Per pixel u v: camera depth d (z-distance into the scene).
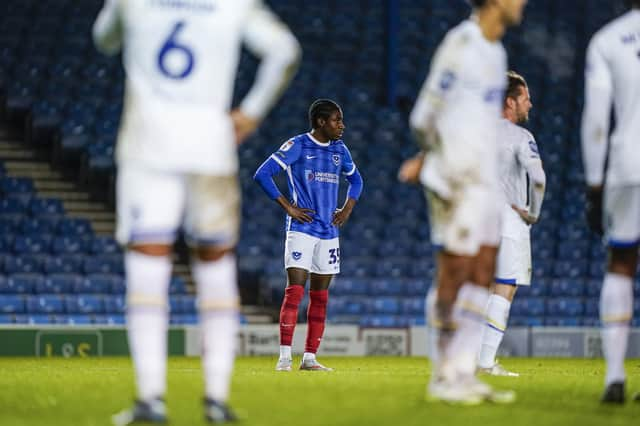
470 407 18.19
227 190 15.59
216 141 15.44
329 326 61.12
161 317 15.50
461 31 18.75
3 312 65.69
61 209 74.62
